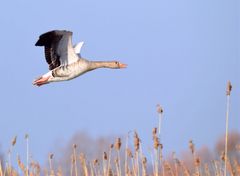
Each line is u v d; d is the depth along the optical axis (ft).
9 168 62.95
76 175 63.52
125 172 61.00
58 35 66.64
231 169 61.11
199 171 61.52
